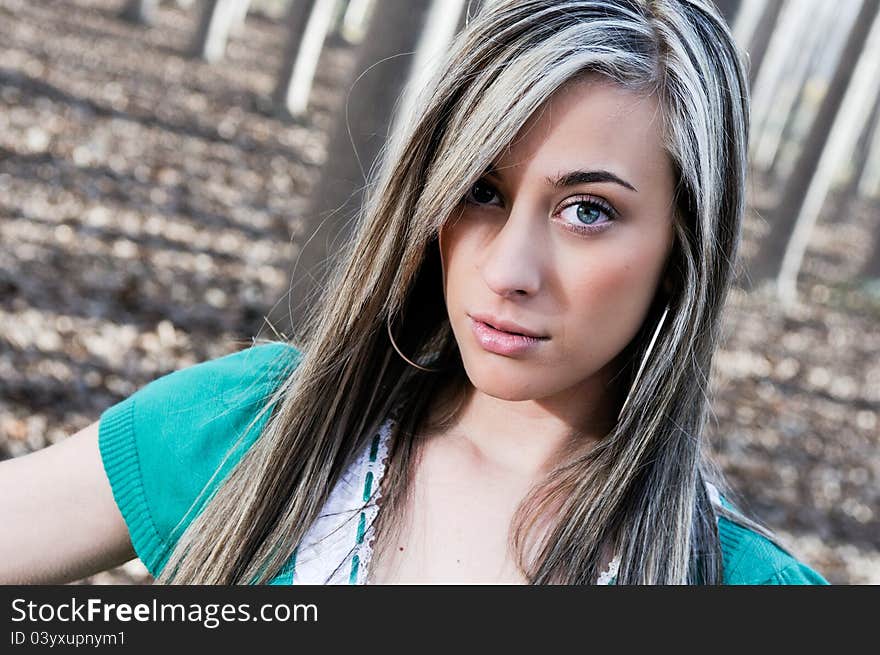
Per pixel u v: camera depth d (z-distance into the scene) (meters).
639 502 1.40
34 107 13.68
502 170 1.24
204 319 8.30
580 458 1.42
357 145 6.23
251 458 1.48
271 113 19.14
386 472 1.46
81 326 7.34
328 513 1.43
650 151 1.24
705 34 1.33
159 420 1.54
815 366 13.93
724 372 11.93
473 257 1.28
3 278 7.62
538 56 1.21
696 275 1.33
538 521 1.40
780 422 10.91
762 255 17.44
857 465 10.43
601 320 1.26
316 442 1.44
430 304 1.51
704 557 1.46
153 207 11.09
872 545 8.52
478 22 1.28
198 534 1.47
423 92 1.32
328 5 19.41
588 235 1.24
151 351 7.41
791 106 35.50
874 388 13.89
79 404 6.28
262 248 10.93
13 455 5.48
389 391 1.49
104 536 1.53
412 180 1.34
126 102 15.96
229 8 22.92
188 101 17.78
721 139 1.32
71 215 9.82
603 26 1.24
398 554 1.41
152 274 8.89
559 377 1.28
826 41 41.22
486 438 1.48
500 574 1.38
